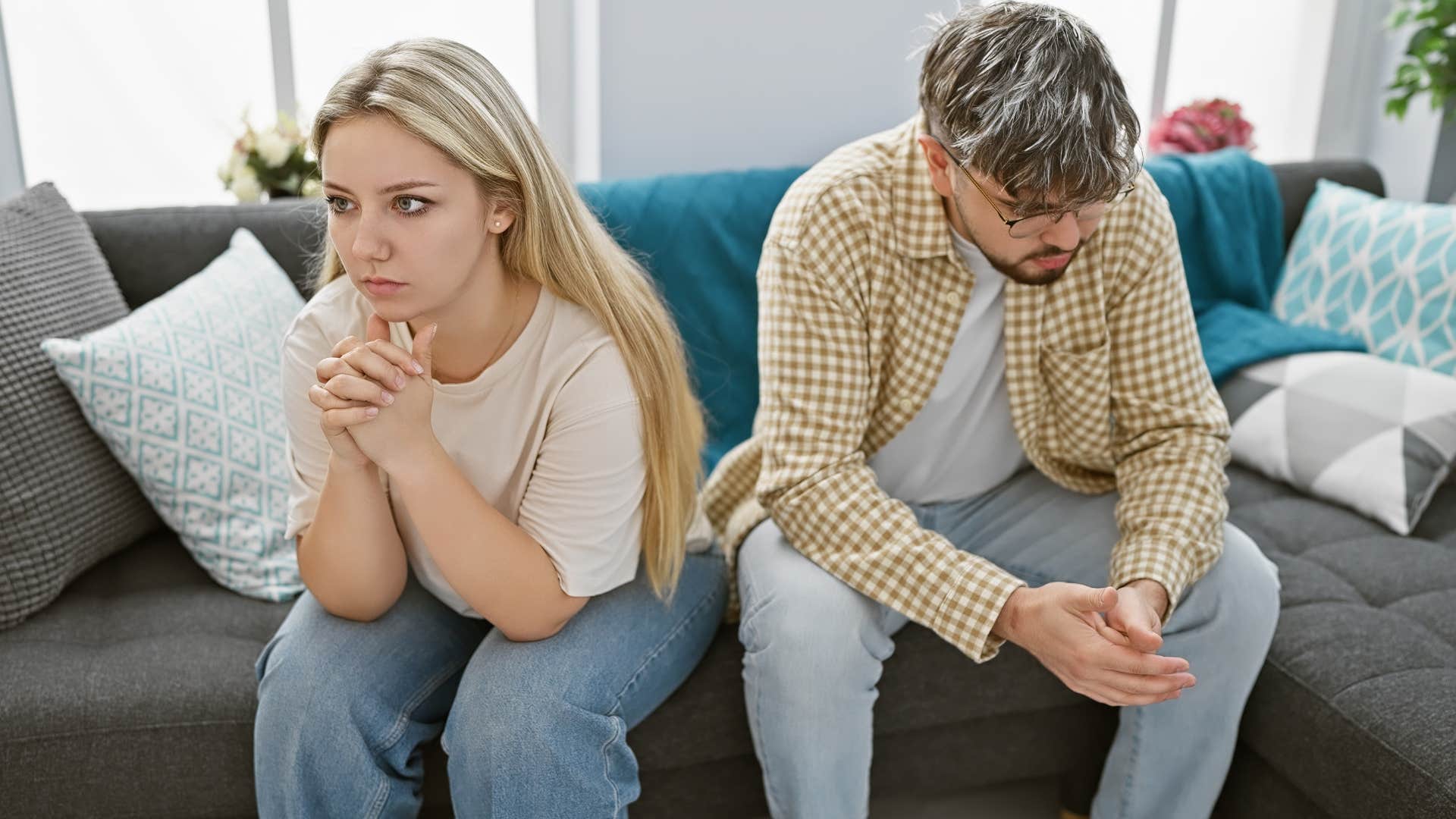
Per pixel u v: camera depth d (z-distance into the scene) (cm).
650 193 196
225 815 139
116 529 163
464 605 136
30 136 224
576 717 122
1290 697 142
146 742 134
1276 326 209
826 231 139
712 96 220
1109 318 146
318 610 134
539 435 127
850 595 135
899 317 143
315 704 123
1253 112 286
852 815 137
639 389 127
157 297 181
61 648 144
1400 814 126
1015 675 152
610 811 124
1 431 149
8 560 148
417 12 232
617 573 131
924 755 156
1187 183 218
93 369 154
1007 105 116
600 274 126
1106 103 119
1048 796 177
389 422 116
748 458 161
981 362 149
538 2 230
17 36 218
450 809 143
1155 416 147
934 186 135
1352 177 233
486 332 125
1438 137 259
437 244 112
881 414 149
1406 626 148
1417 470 177
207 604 156
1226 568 143
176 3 223
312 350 128
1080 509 153
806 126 227
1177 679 122
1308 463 187
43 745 132
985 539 156
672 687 140
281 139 203
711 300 195
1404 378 189
